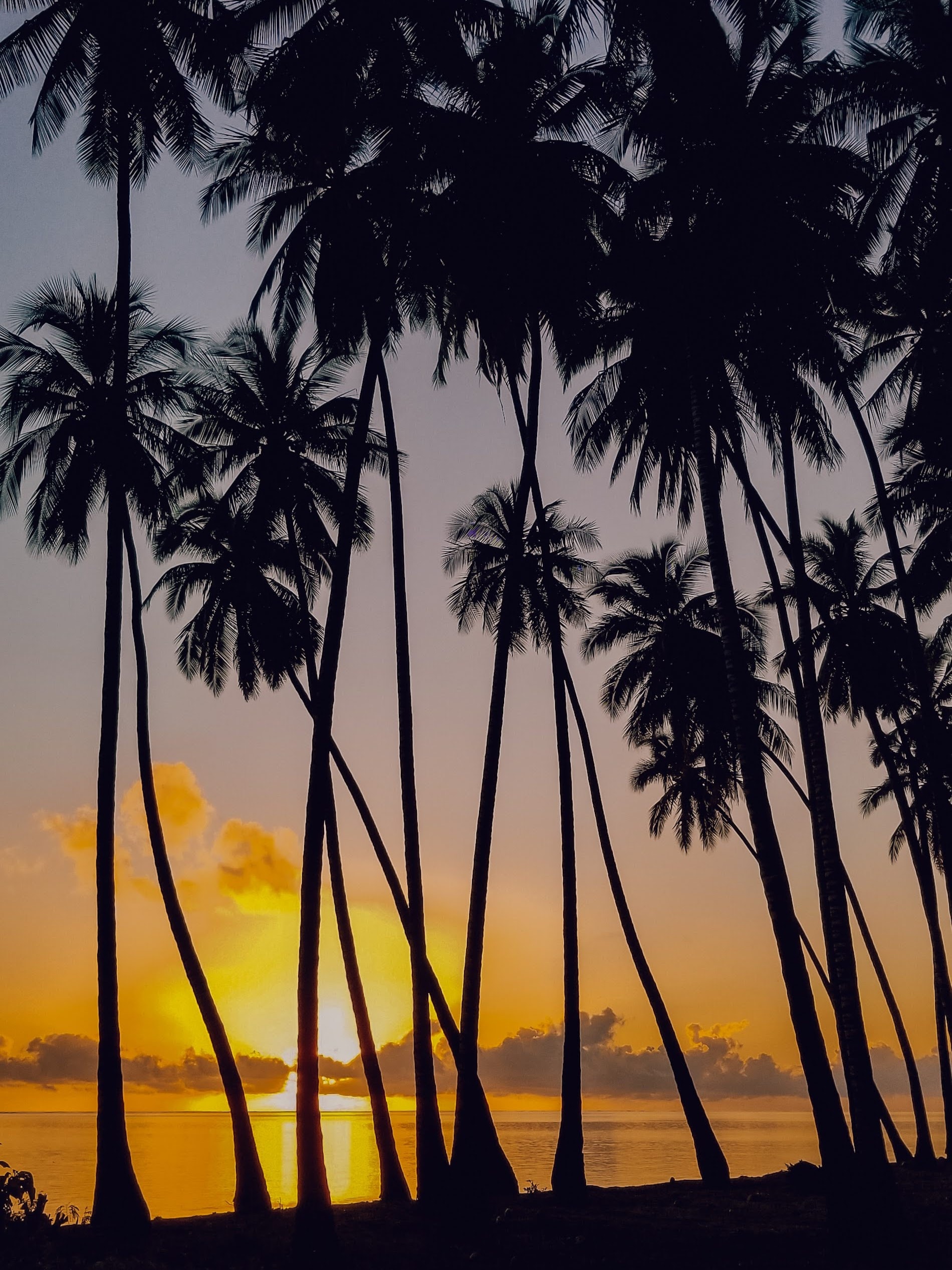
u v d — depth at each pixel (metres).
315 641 33.44
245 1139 24.55
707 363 21.62
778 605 27.88
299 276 23.97
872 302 27.62
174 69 23.02
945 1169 32.00
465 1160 19.16
